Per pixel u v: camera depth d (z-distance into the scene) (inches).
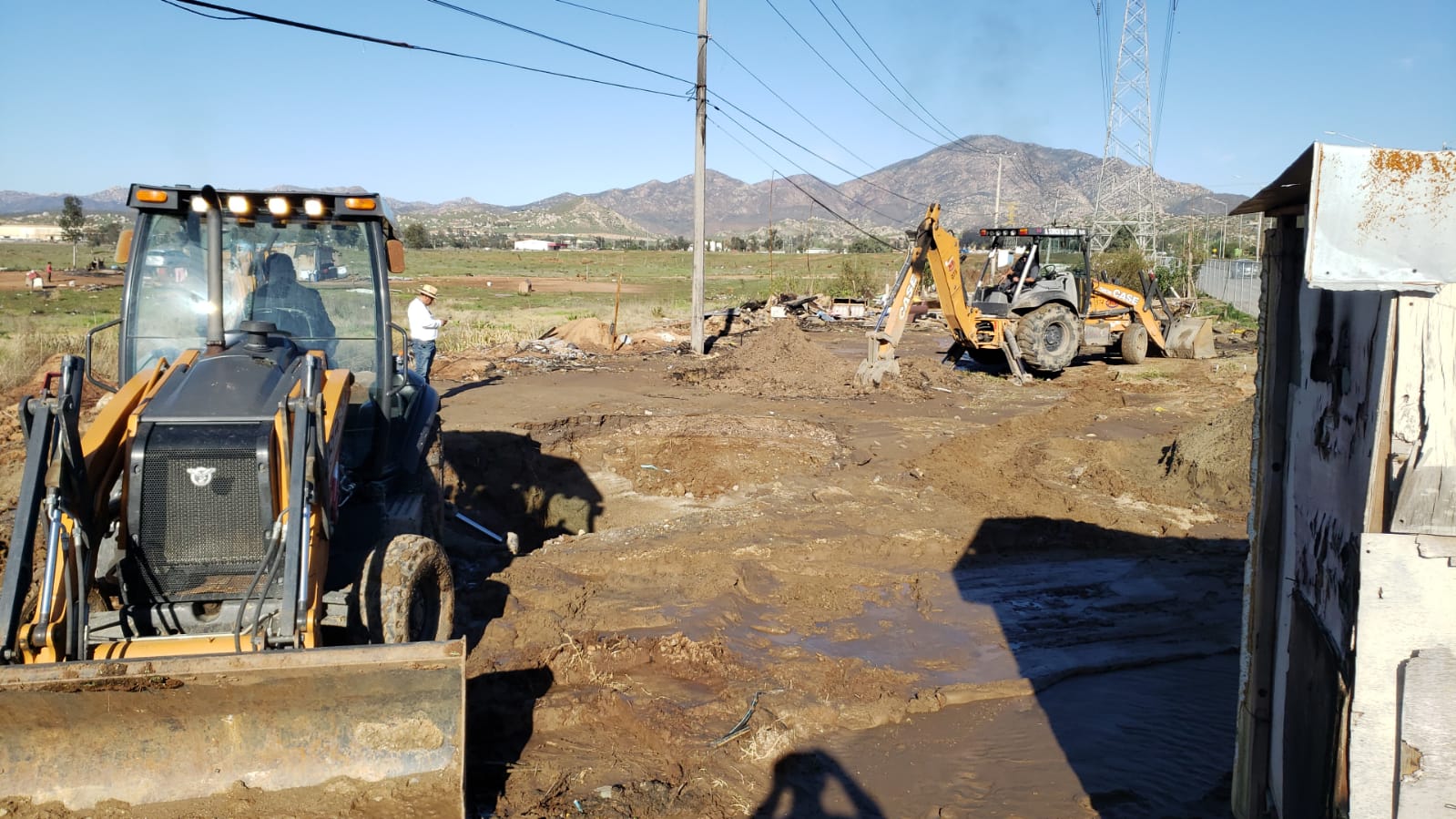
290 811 164.7
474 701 217.2
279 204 236.8
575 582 301.4
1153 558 342.3
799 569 319.9
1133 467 469.1
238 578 188.9
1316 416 133.3
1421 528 106.3
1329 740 123.1
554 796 183.8
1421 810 108.4
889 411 609.6
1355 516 115.6
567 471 461.1
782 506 390.6
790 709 220.2
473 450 454.0
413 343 521.0
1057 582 316.8
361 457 252.4
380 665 164.7
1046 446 498.0
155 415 188.7
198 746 165.8
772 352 810.8
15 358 656.4
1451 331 102.6
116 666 158.2
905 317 703.1
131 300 236.7
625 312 1386.6
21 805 160.6
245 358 204.8
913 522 369.1
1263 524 153.5
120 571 183.9
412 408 288.5
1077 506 391.5
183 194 234.4
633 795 184.4
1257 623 155.4
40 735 161.8
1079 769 201.8
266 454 183.2
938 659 256.8
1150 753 208.4
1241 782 161.3
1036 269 788.6
